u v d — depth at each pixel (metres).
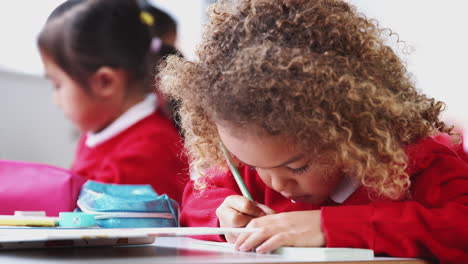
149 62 1.72
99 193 1.00
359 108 0.68
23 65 2.32
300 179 0.73
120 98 1.70
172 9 2.47
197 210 0.92
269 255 0.62
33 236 0.56
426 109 0.81
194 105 0.76
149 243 0.76
